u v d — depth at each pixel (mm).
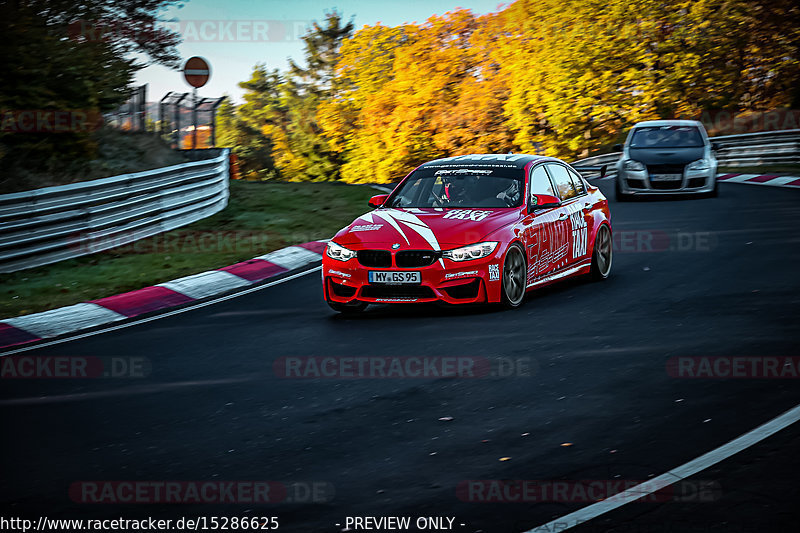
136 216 17703
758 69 53406
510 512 4953
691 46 53031
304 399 7461
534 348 8781
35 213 15156
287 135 110750
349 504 5184
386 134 70000
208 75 26844
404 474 5629
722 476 5293
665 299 10914
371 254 10641
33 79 20969
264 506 5207
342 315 11031
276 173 114750
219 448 6328
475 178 11758
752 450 5695
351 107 82875
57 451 6406
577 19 57000
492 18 64312
